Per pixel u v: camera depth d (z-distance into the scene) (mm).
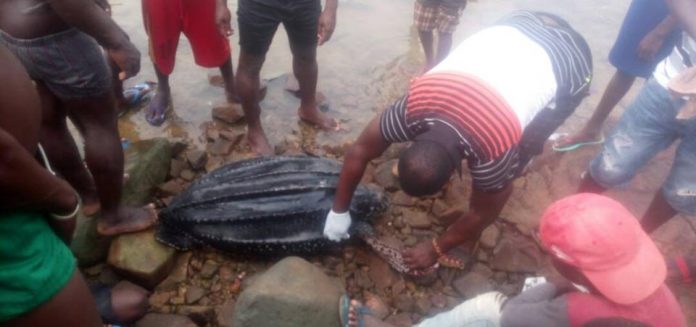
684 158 2529
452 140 2059
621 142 2740
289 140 3707
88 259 2795
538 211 3227
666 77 2453
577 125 3936
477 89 2127
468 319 2037
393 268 2889
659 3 2955
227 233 2830
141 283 2750
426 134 2092
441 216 3129
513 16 2740
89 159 2469
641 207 3324
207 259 2910
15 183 1491
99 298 2582
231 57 4133
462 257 2906
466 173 3369
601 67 4457
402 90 4180
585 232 1605
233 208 2879
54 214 1753
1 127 1499
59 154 2553
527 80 2303
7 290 1599
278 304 2436
